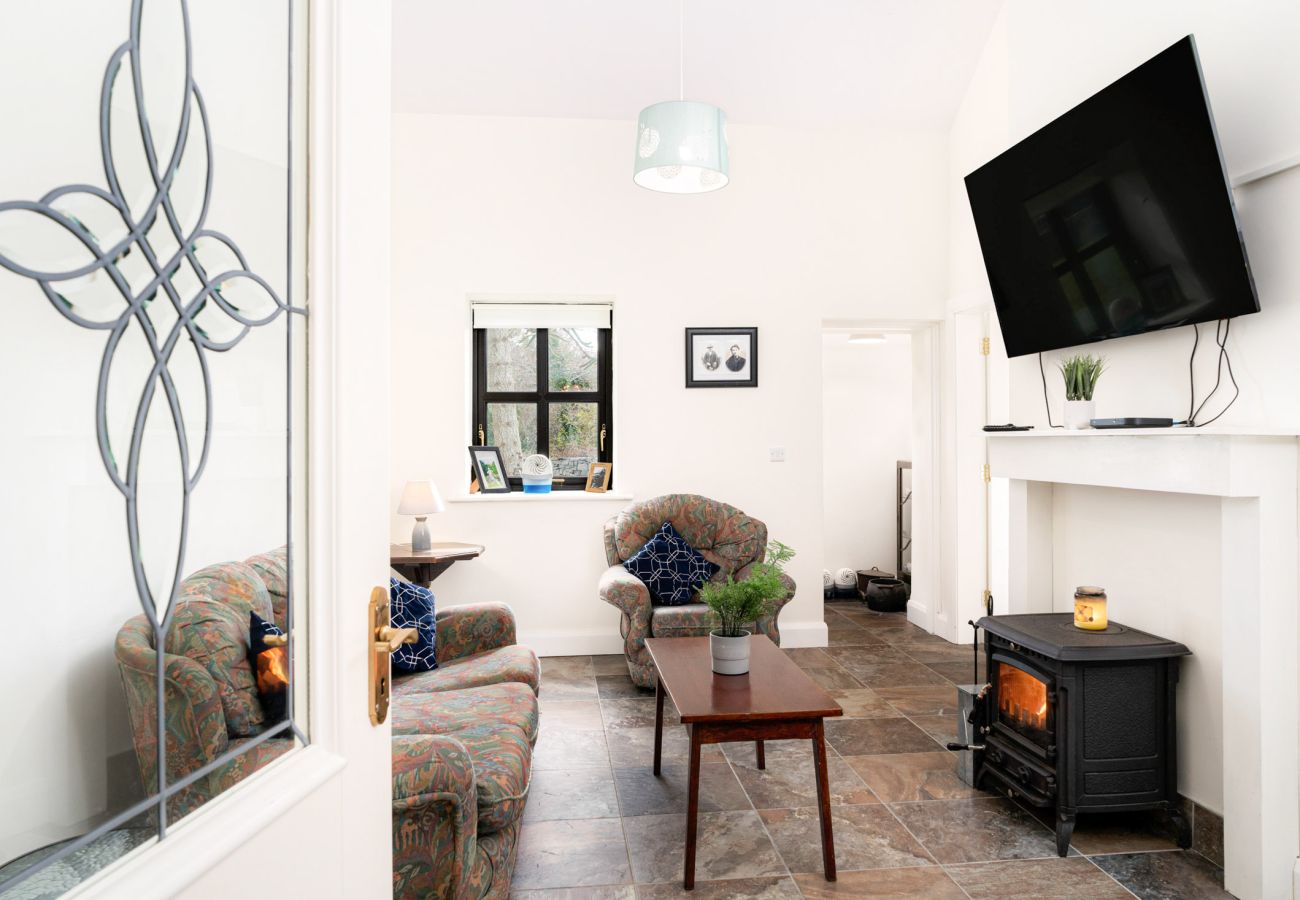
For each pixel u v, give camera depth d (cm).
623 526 451
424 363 472
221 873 63
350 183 85
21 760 50
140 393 59
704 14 421
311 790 76
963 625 490
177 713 63
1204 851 242
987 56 448
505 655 296
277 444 75
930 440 517
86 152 54
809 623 492
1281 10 221
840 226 496
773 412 492
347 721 85
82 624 54
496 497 474
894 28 436
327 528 82
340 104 83
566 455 519
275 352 75
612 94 465
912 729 349
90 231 54
